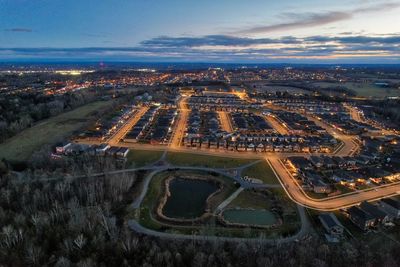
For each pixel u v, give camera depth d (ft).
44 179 480.23
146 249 335.06
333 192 478.59
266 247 339.57
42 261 320.70
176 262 313.53
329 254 319.47
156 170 559.79
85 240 339.36
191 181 531.50
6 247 334.65
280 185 504.02
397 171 547.49
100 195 442.91
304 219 406.00
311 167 570.05
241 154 648.38
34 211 397.60
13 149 649.20
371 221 386.52
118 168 562.66
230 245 345.10
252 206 444.96
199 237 365.61
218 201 460.14
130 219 403.95
